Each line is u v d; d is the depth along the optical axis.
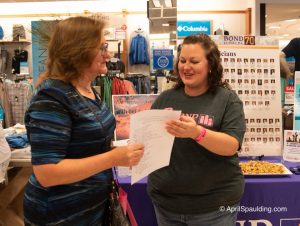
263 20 6.30
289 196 2.08
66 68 1.20
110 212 1.34
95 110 1.25
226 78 2.48
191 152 1.59
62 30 1.20
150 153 1.37
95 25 1.21
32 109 1.13
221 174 1.58
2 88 4.65
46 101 1.12
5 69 6.64
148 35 6.55
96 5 6.69
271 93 2.52
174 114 1.34
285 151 2.36
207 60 1.61
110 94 4.05
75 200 1.21
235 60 2.50
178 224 1.66
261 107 2.50
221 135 1.45
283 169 2.20
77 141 1.18
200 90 1.66
